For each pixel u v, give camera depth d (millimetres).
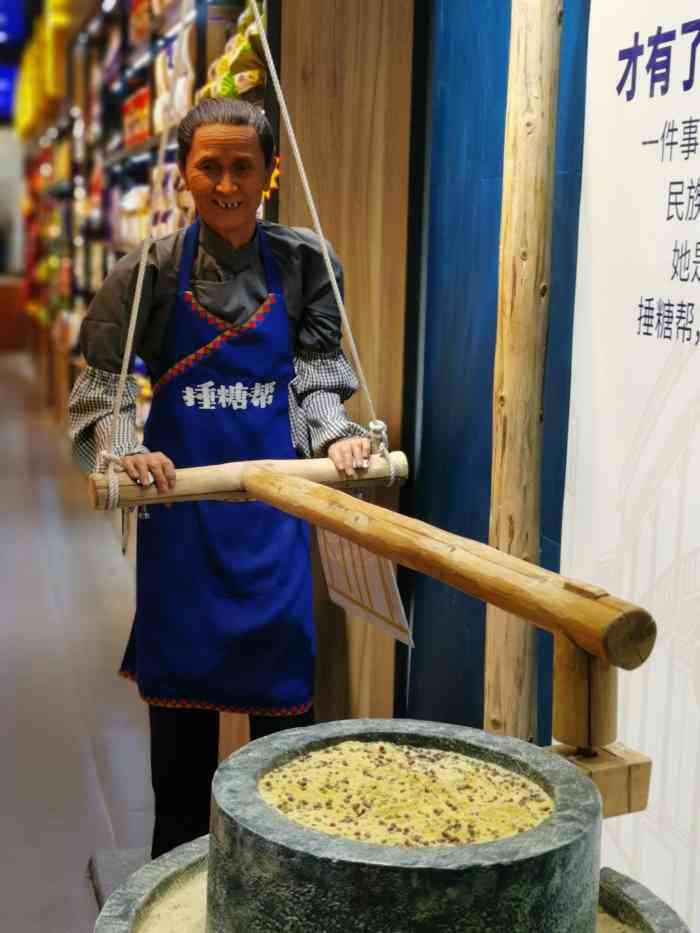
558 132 1882
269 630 2170
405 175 2371
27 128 12109
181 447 2129
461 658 2287
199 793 2361
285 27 2555
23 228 16531
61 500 6816
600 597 1065
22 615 4754
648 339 1631
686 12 1521
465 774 1118
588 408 1797
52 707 3818
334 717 2826
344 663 2775
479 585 1187
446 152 2268
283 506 1623
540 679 1977
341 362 2254
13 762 3406
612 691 1102
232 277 2111
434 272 2352
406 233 2389
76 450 2150
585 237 1792
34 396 11094
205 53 3453
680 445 1562
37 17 10219
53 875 2783
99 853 2803
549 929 940
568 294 1864
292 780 1096
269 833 949
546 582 1121
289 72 2562
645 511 1649
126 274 2082
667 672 1617
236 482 1825
